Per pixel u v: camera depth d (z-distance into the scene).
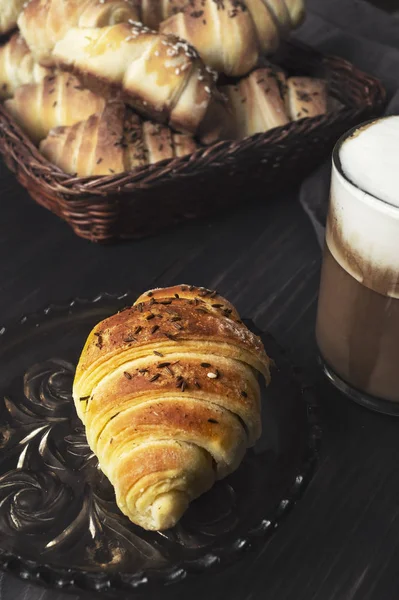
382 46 0.65
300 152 0.55
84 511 0.39
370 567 0.40
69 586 0.36
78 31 0.56
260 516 0.39
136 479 0.38
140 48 0.54
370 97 0.58
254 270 0.53
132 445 0.38
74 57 0.56
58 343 0.45
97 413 0.39
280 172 0.56
